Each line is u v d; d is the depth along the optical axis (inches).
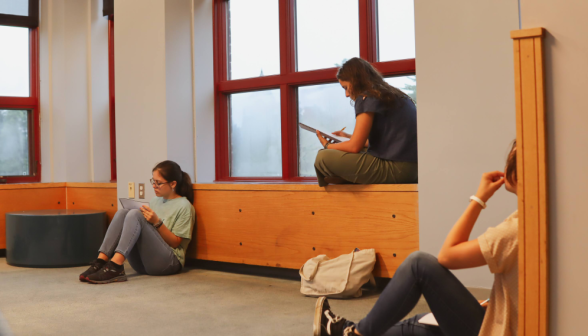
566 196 43.8
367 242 111.7
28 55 193.3
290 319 91.4
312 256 120.0
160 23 148.7
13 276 137.1
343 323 66.5
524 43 44.7
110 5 183.6
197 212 142.2
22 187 177.0
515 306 49.3
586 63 42.9
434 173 102.8
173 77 149.8
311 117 145.5
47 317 93.8
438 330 61.4
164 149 148.6
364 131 106.6
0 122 189.5
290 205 123.6
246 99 157.6
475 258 51.4
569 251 43.8
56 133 189.6
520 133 45.0
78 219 154.2
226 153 160.6
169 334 82.6
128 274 137.2
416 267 55.9
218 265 144.2
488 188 53.7
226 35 161.3
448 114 101.3
